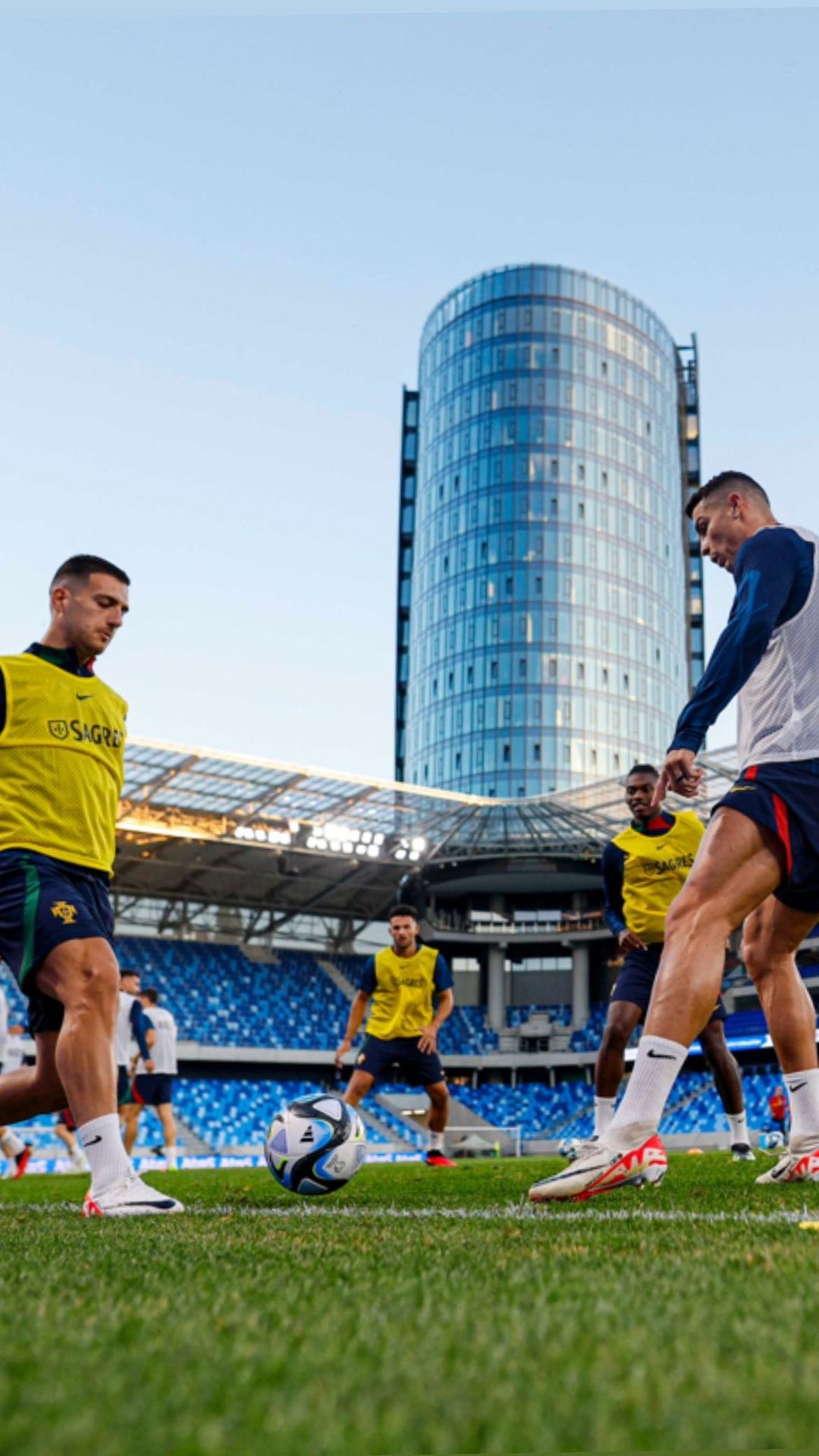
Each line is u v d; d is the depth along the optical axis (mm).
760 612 4309
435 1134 12812
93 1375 1433
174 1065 16875
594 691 91688
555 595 93250
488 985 56375
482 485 96750
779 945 5633
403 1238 3244
